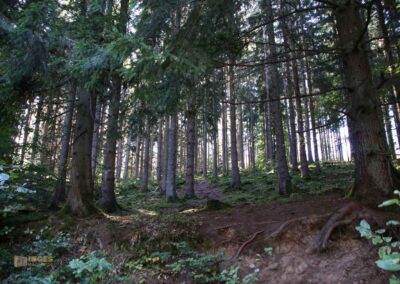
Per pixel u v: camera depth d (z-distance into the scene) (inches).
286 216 237.1
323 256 188.9
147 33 232.5
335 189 336.8
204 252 228.7
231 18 238.5
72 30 271.0
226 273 203.0
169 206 502.3
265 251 208.8
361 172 214.4
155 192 797.2
